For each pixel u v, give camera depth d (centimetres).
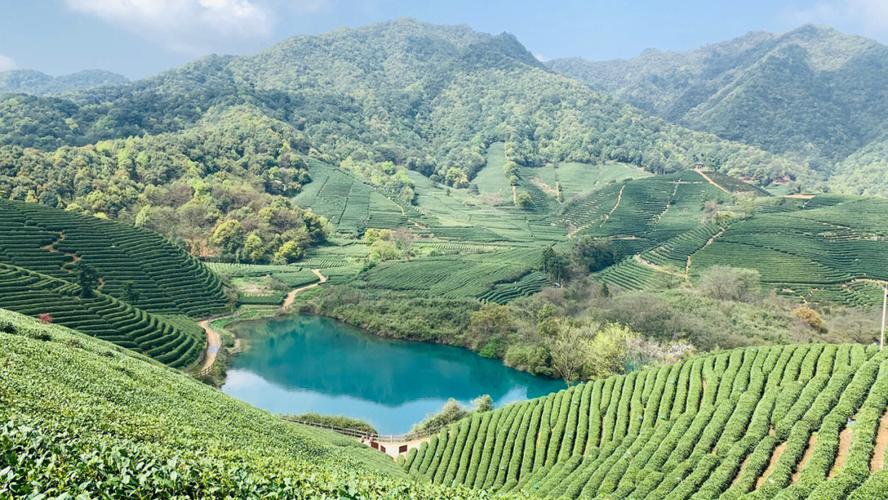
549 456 5550
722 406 5097
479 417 6712
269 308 14275
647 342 9294
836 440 4047
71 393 3369
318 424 7519
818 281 12544
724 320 10006
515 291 13812
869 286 12200
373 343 12238
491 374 10506
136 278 12612
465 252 18238
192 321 11956
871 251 13588
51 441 2045
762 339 9212
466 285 14238
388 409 8962
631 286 13975
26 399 2895
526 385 9944
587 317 10569
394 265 16400
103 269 12331
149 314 10362
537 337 10781
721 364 6016
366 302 13850
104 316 9206
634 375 6425
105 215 17200
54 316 8606
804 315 10244
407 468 6053
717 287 11769
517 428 6184
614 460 4888
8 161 18462
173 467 1967
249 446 3769
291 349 11731
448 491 2712
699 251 15062
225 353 10738
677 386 5809
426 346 12069
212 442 3297
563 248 17025
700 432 4869
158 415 3747
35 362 3822
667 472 4412
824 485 3388
